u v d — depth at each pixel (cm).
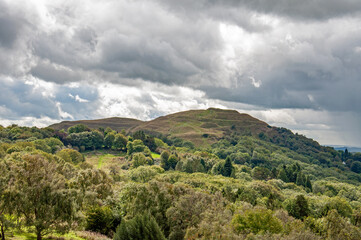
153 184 5528
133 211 5147
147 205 5169
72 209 3856
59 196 3747
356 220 7325
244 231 3734
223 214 4400
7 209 3475
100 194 6031
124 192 5634
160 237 3534
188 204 4691
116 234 3519
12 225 3441
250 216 3934
